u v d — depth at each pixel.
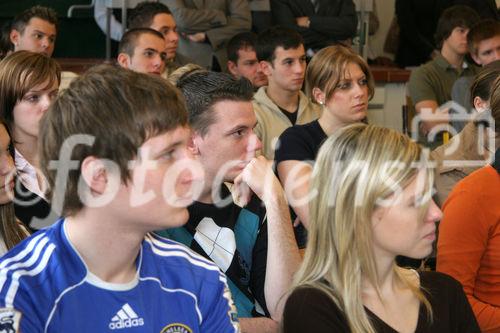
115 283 1.37
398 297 1.75
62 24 5.87
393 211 1.66
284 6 5.57
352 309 1.67
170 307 1.42
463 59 4.78
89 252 1.35
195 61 5.41
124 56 4.52
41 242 1.37
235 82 2.22
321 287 1.71
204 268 1.49
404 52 6.16
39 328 1.32
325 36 5.56
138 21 4.93
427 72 4.63
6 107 2.42
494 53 4.61
